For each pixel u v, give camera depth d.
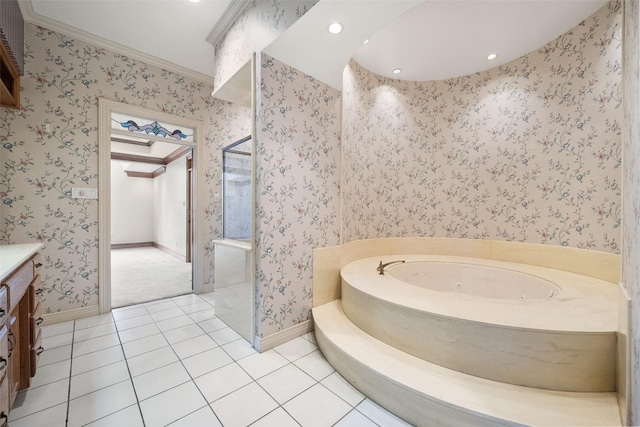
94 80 2.29
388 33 2.13
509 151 2.48
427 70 2.69
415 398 1.18
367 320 1.70
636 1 0.83
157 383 1.44
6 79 1.80
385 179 2.93
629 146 0.96
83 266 2.28
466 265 2.48
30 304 1.38
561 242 2.18
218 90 2.24
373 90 2.76
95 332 2.02
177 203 5.48
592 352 1.13
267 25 1.66
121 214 6.57
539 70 2.28
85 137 2.26
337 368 1.56
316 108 2.00
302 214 1.95
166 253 5.86
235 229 2.32
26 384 1.33
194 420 1.19
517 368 1.20
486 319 1.27
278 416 1.22
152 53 2.50
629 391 0.88
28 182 2.04
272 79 1.73
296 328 1.95
